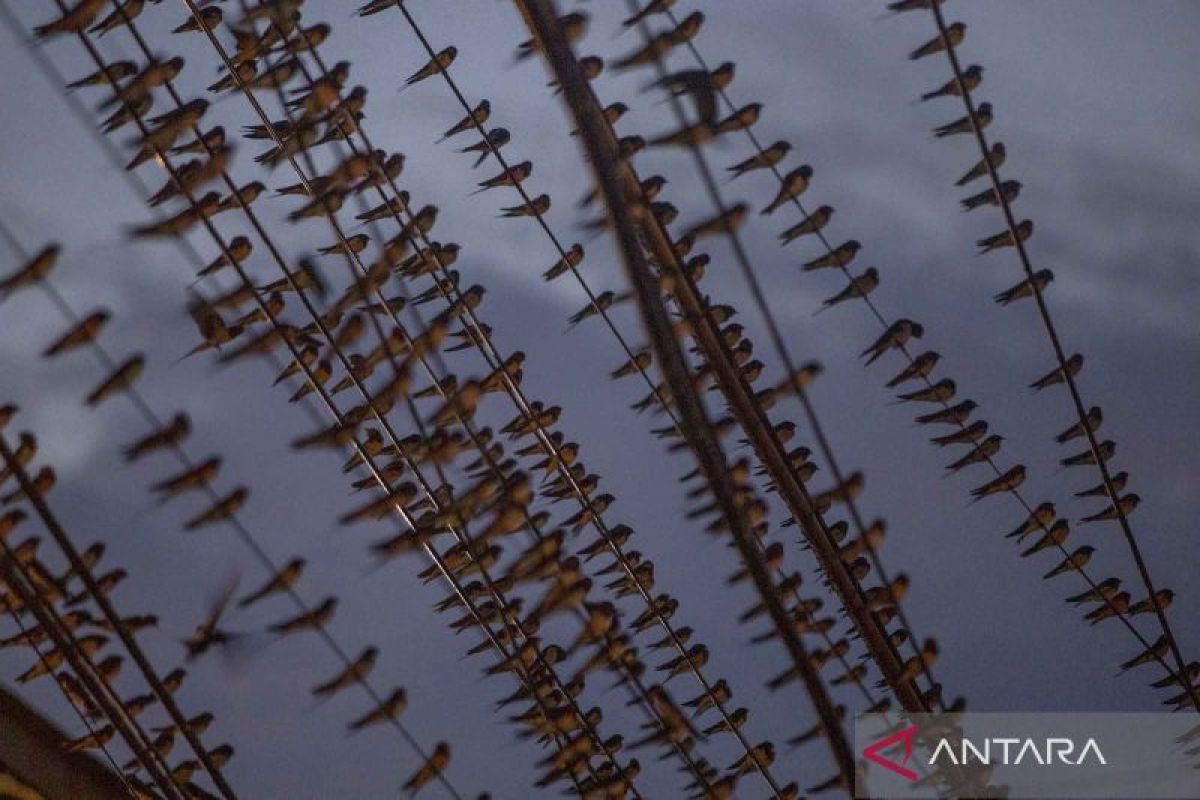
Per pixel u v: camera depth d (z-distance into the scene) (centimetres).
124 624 1264
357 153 1398
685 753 1523
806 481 1480
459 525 1341
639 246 1127
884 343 1474
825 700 1177
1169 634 1585
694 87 1141
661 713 1515
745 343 1407
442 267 1492
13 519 1290
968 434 1538
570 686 1519
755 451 1379
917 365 1496
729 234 1180
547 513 1395
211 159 1263
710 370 1381
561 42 1152
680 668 1559
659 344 1110
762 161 1361
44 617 1321
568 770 1508
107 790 1544
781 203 1380
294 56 1395
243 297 1282
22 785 1454
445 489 1387
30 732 1473
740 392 1362
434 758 1419
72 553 1216
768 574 1127
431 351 1430
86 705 1488
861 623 1405
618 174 1141
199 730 1459
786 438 1484
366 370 1387
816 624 1478
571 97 1148
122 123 1277
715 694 1555
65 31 1264
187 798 1395
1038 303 1514
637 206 1317
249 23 1373
